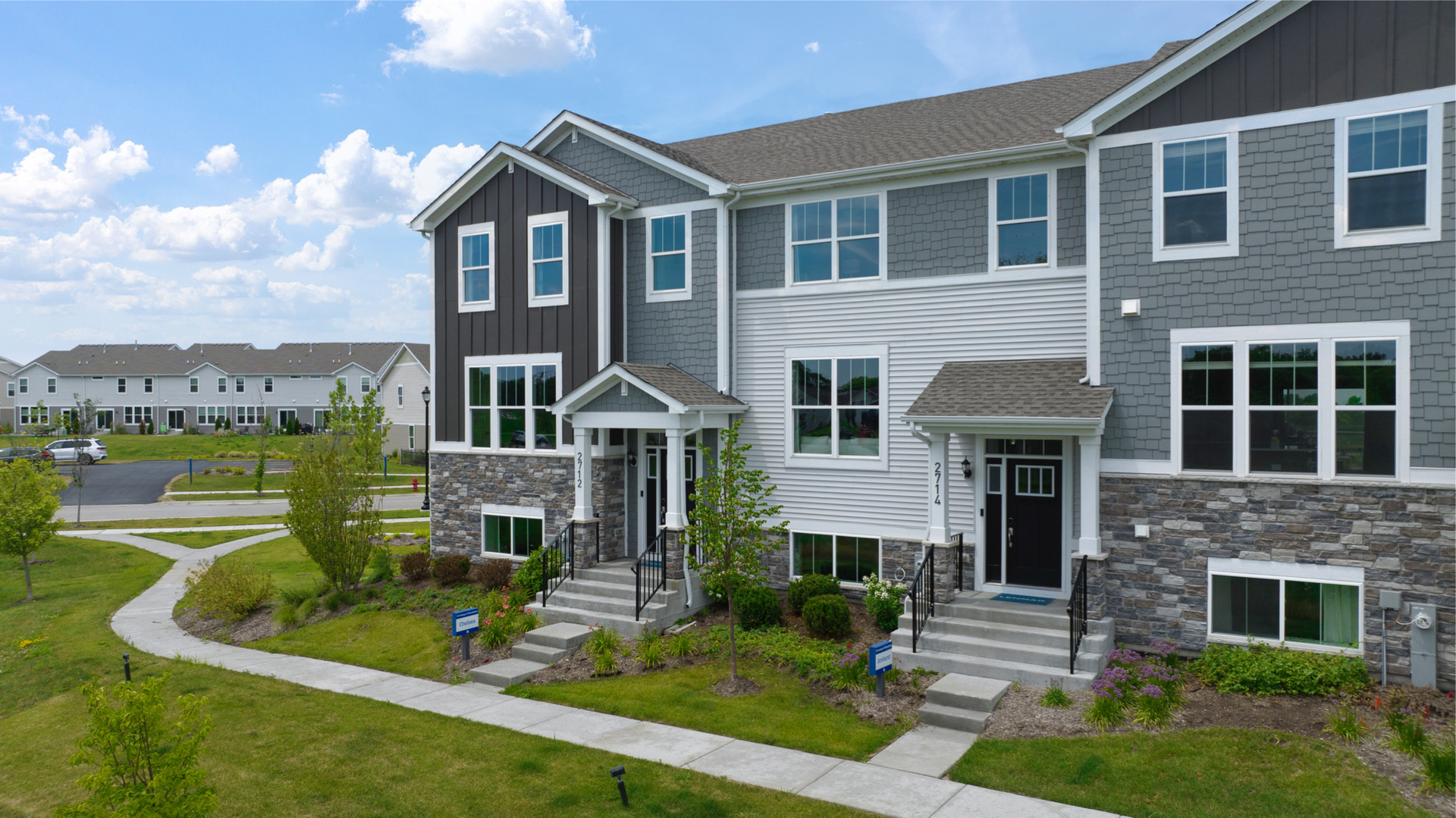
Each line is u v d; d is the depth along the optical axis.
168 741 7.74
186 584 19.11
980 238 14.48
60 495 39.69
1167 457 12.21
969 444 14.11
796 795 8.60
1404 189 10.91
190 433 71.94
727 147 19.56
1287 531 11.51
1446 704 10.13
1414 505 10.83
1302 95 11.42
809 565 15.98
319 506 17.30
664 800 8.58
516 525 18.38
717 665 12.80
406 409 57.41
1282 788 8.33
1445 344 10.68
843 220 15.70
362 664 14.04
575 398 16.12
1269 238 11.62
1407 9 10.89
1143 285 12.38
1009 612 12.38
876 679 11.27
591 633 14.02
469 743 10.26
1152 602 12.29
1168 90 12.20
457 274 18.94
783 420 16.14
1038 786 8.67
